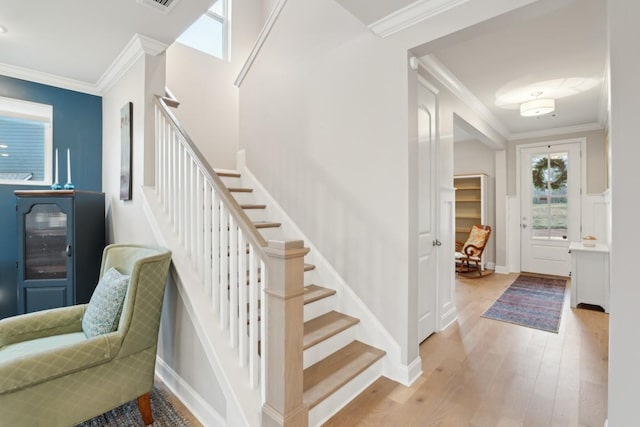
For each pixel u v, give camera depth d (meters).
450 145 3.33
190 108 3.84
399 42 2.18
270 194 3.29
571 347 2.70
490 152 6.05
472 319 3.37
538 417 1.80
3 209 2.92
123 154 2.70
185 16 2.11
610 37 1.39
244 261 1.64
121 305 1.81
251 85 3.56
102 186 3.34
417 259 2.25
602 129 4.97
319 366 2.05
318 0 2.78
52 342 1.82
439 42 2.03
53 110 3.07
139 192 2.46
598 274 3.62
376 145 2.33
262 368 1.53
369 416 1.81
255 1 4.64
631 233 1.36
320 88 2.76
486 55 2.84
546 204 5.48
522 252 5.71
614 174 1.39
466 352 2.61
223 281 1.76
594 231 5.05
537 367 2.36
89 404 1.58
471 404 1.92
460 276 5.41
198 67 3.93
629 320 1.36
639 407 1.35
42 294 2.64
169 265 2.00
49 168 3.12
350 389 1.96
